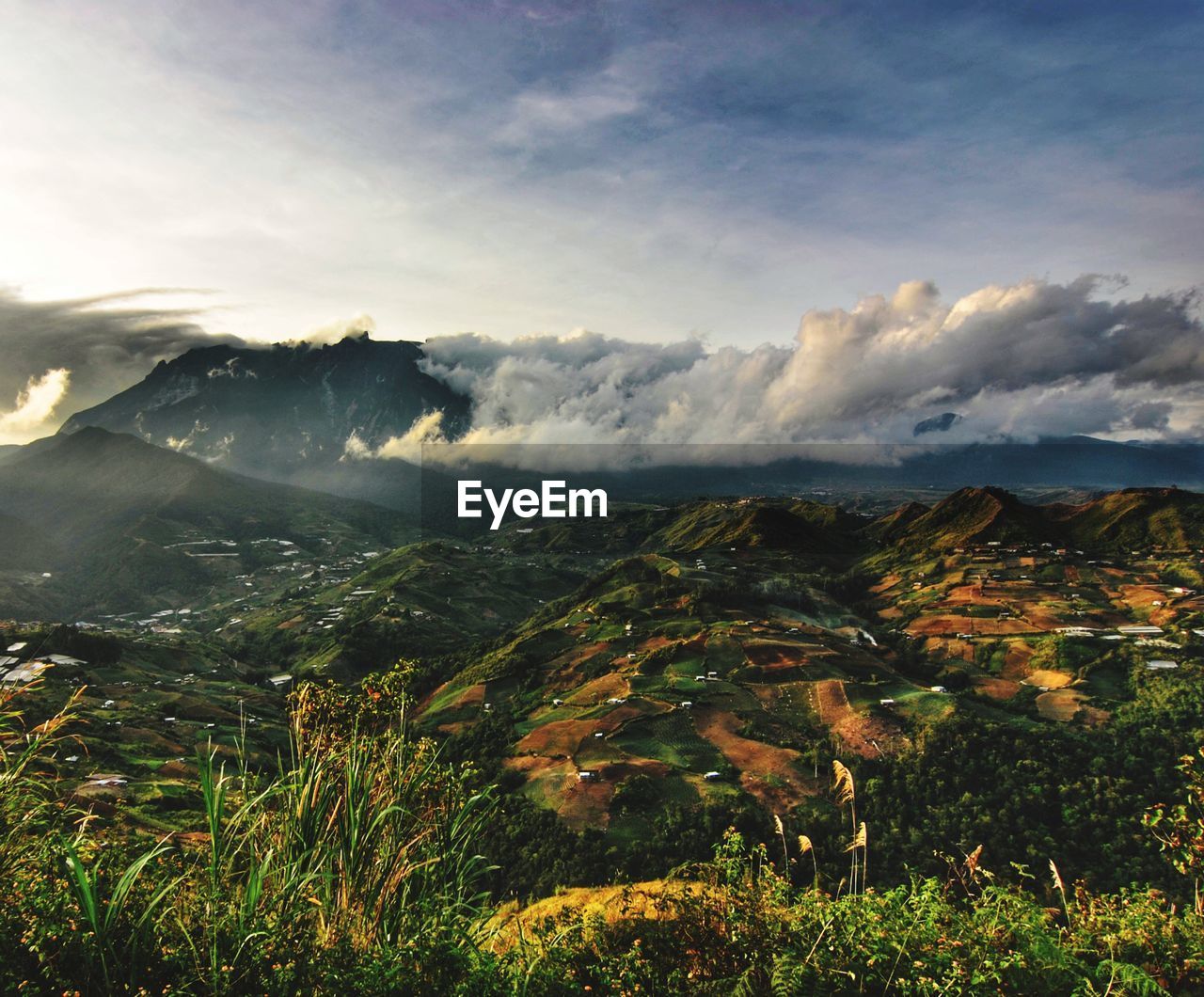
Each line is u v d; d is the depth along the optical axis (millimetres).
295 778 9438
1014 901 10078
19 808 8555
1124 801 84625
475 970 8070
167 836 9531
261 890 8492
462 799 10617
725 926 9914
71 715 9562
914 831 80688
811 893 10430
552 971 8641
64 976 7082
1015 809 84625
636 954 9297
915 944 9383
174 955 7383
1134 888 11500
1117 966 8484
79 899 7449
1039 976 9055
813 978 8664
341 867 9117
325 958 7887
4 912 7266
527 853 78250
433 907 9320
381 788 9867
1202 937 9953
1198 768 13789
